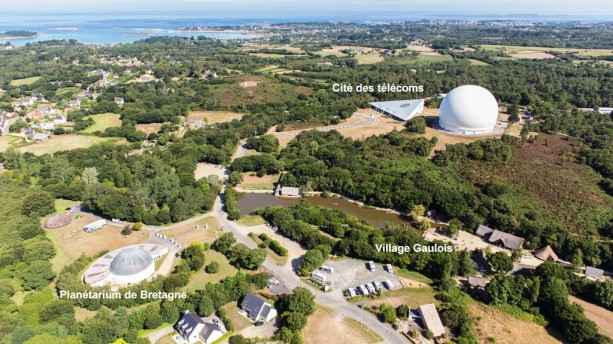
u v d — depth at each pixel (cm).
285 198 18212
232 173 19275
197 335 10094
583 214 15450
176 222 15762
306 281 12344
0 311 10425
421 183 17212
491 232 14588
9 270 12088
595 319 10700
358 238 13812
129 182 18212
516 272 12438
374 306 11300
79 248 13862
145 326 10388
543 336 10319
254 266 12619
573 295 11631
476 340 10094
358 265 13112
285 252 13562
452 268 12412
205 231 15112
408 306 11238
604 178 17988
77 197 17412
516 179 17850
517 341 10144
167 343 10012
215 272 12631
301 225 14550
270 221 15800
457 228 14725
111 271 12075
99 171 19212
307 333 10381
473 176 18238
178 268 12369
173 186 17275
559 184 17338
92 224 15050
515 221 14625
